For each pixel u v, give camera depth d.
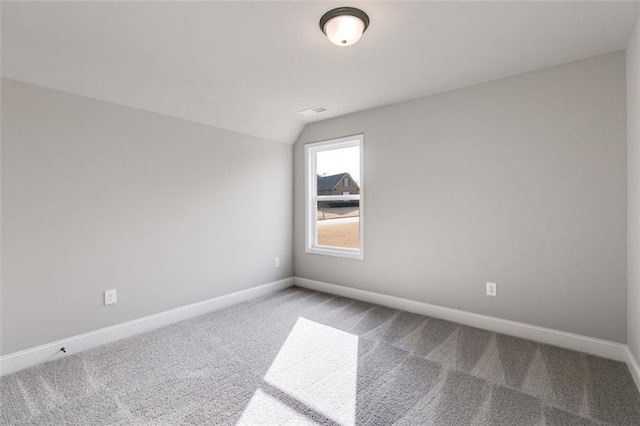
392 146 3.32
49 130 2.25
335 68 2.49
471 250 2.84
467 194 2.85
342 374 2.05
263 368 2.12
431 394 1.83
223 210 3.44
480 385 1.92
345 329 2.78
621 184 2.19
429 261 3.10
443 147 2.98
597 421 1.59
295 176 4.27
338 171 3.98
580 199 2.34
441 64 2.41
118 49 2.18
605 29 1.94
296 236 4.28
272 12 1.76
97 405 1.74
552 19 1.83
